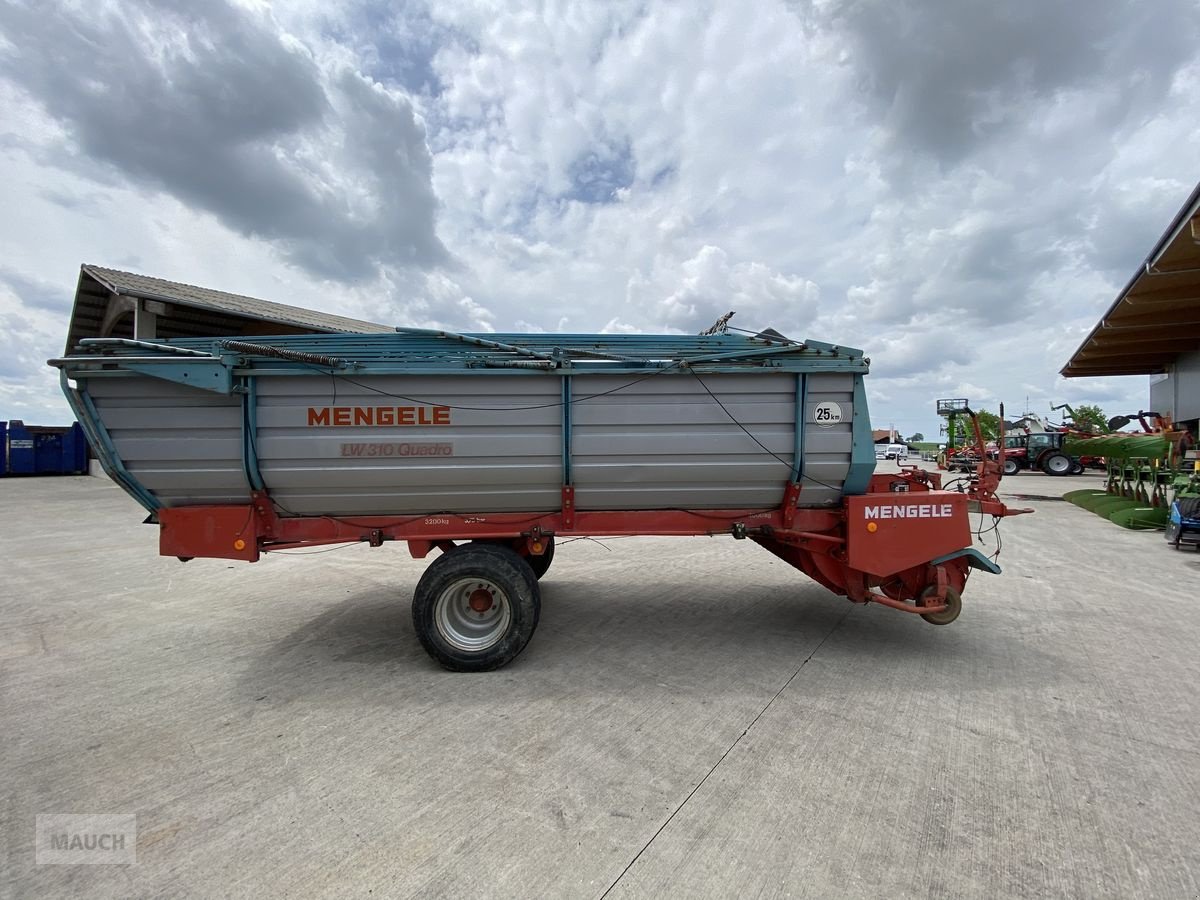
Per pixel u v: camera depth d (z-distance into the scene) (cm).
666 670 409
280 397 408
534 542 442
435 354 425
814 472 430
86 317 1784
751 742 311
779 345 417
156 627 510
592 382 418
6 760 300
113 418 402
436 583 403
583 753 302
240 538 421
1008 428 2861
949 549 430
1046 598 582
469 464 418
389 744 312
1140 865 222
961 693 369
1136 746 305
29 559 798
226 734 324
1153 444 1084
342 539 436
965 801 260
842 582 461
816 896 207
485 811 256
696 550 837
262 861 227
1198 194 822
